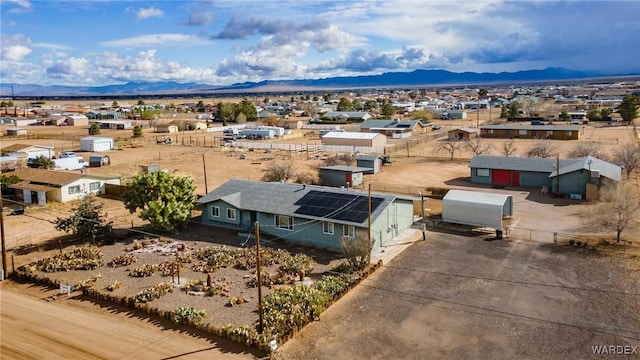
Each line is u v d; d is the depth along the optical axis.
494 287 28.64
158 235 40.44
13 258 35.09
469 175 64.31
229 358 22.09
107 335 24.44
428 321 24.88
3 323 25.94
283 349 22.67
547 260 32.53
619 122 122.25
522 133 100.38
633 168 58.75
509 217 43.16
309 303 26.30
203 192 56.47
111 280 31.45
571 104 176.00
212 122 161.75
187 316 25.34
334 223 36.16
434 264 32.50
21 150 76.44
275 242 38.19
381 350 22.36
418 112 151.50
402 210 39.84
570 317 24.78
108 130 139.50
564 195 51.16
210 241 38.69
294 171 66.50
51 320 26.20
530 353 21.77
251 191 43.06
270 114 171.75
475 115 166.50
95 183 56.12
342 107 190.38
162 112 198.12
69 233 41.50
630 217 35.59
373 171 66.50
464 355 21.78
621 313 24.98
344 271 31.42
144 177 40.62
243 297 28.25
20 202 52.94
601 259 32.25
